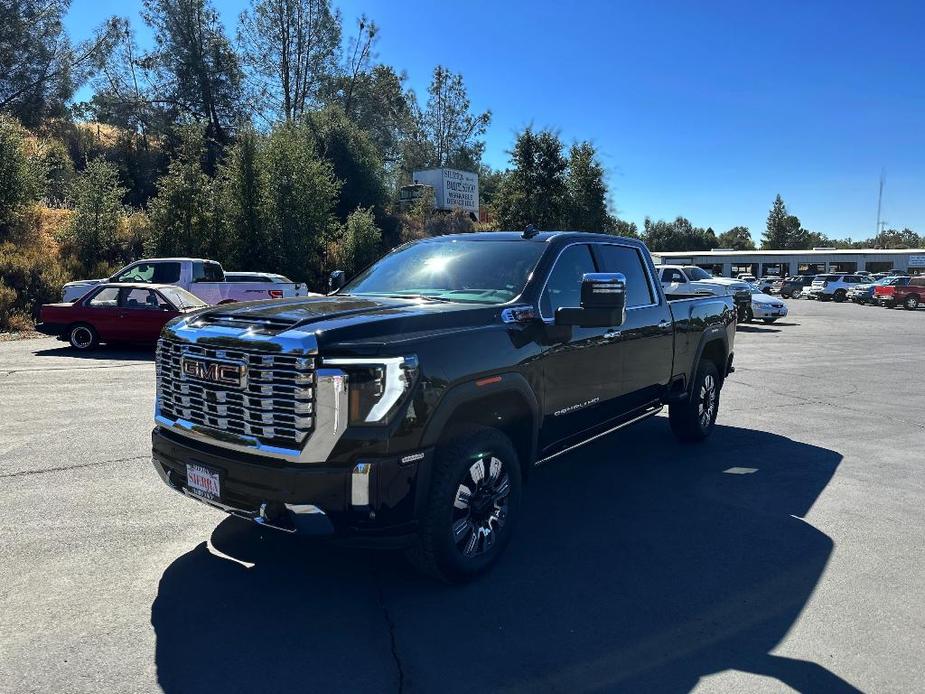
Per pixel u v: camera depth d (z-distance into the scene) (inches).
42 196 1015.0
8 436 262.8
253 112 1824.6
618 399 203.9
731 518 190.2
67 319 534.3
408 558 141.9
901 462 250.1
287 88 1877.5
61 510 184.9
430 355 132.2
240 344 129.7
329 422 122.0
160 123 1705.2
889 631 129.6
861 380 451.8
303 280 1082.1
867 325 987.9
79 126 1774.1
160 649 118.3
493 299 167.0
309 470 122.4
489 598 140.5
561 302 178.7
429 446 131.0
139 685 107.5
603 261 203.9
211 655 116.9
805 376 468.1
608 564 158.4
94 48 1755.7
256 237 1045.8
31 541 163.8
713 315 267.7
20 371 428.8
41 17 1660.9
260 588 142.5
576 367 178.7
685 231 4234.7
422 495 131.1
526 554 163.6
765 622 132.3
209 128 1742.1
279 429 125.6
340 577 148.7
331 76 1932.8
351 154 1505.9
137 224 1011.9
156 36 1701.5
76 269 847.7
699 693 108.7
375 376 123.6
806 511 196.7
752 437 287.6
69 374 418.3
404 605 136.7
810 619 133.7
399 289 183.6
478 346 143.4
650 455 257.1
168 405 149.1
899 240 5654.5
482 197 2502.5
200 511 186.1
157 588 141.4
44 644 118.7
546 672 114.1
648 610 136.5
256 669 113.0
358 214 1226.6
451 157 2588.6
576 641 124.3
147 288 534.9
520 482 157.2
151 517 181.0
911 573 155.7
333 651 119.0
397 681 110.6
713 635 127.2
